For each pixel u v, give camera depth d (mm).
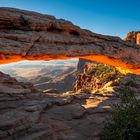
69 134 13891
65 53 16953
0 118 12812
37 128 12836
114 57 20000
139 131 12086
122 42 20781
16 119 12688
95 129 14828
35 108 15273
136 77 30703
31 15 15758
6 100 16125
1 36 14195
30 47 15359
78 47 17719
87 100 22500
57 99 19016
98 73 43594
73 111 16891
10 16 14531
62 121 15289
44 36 15930
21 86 19781
